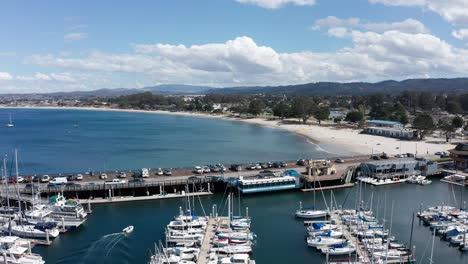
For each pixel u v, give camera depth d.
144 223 104.31
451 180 150.50
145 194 128.75
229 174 146.25
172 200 124.56
